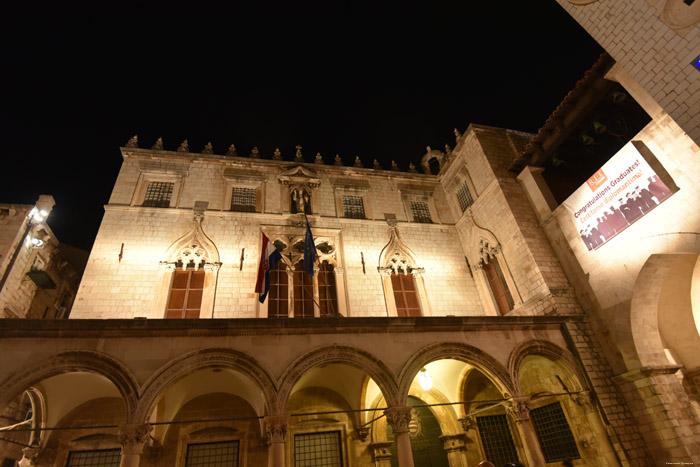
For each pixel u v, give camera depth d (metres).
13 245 19.19
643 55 13.70
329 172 25.84
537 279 19.05
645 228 15.73
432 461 17.95
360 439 17.47
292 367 13.38
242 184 23.56
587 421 16.00
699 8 12.32
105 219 20.17
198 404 17.02
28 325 12.04
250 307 19.44
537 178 21.70
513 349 15.94
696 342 17.12
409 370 14.38
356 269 22.16
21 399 20.78
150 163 22.80
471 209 24.41
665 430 14.62
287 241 22.05
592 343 17.16
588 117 19.56
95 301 17.92
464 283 23.50
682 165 14.72
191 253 20.42
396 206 25.75
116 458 15.81
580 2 15.65
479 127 24.97
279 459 11.92
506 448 18.44
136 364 12.39
